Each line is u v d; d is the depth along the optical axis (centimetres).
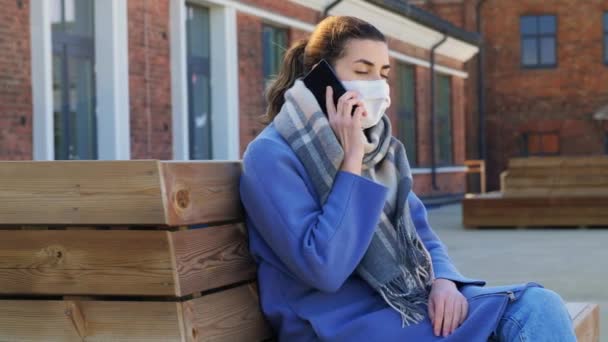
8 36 1048
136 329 269
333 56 310
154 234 262
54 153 1146
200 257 277
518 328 293
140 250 265
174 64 1370
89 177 265
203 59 1475
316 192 296
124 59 1237
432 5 3284
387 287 302
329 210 288
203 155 1474
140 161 261
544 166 1614
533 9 3247
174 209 264
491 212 1622
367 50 307
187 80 1427
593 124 3228
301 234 286
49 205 269
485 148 3297
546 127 3259
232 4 1494
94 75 1218
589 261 1094
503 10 3266
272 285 304
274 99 331
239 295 300
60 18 1153
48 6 1091
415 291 306
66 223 268
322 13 1803
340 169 296
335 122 298
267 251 303
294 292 303
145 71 1300
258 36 1595
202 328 274
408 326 297
